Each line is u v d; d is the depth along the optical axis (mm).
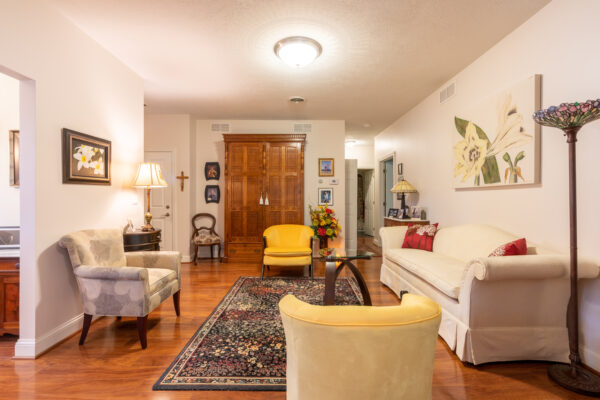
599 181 1955
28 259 2154
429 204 4387
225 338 2400
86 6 2314
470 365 2012
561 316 2016
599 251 1955
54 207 2328
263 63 3301
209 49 2988
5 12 1951
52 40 2316
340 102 4656
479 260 1897
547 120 1761
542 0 2264
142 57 3150
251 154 5293
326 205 5418
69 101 2494
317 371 1017
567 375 1824
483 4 2309
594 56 1980
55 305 2334
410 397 1023
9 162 2830
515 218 2691
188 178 5367
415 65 3361
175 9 2357
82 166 2605
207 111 5160
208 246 5664
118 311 2273
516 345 2004
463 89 3465
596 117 1643
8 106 2850
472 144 3240
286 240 4613
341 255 2910
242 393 1744
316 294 3496
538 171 2410
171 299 3357
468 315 2006
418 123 4742
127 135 3348
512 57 2695
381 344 971
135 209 3490
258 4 2299
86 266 2285
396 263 3486
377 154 7188
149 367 2008
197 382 1831
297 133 5715
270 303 3195
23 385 1815
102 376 1906
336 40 2818
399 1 2271
